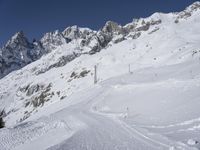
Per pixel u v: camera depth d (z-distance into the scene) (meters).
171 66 78.88
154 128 25.89
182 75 54.72
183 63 76.12
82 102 64.31
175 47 150.62
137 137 24.05
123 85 67.44
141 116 33.31
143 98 45.81
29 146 29.00
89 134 28.25
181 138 20.88
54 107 99.62
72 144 24.47
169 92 42.41
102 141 24.64
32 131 36.41
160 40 191.00
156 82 56.00
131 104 44.53
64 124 37.19
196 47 108.88
